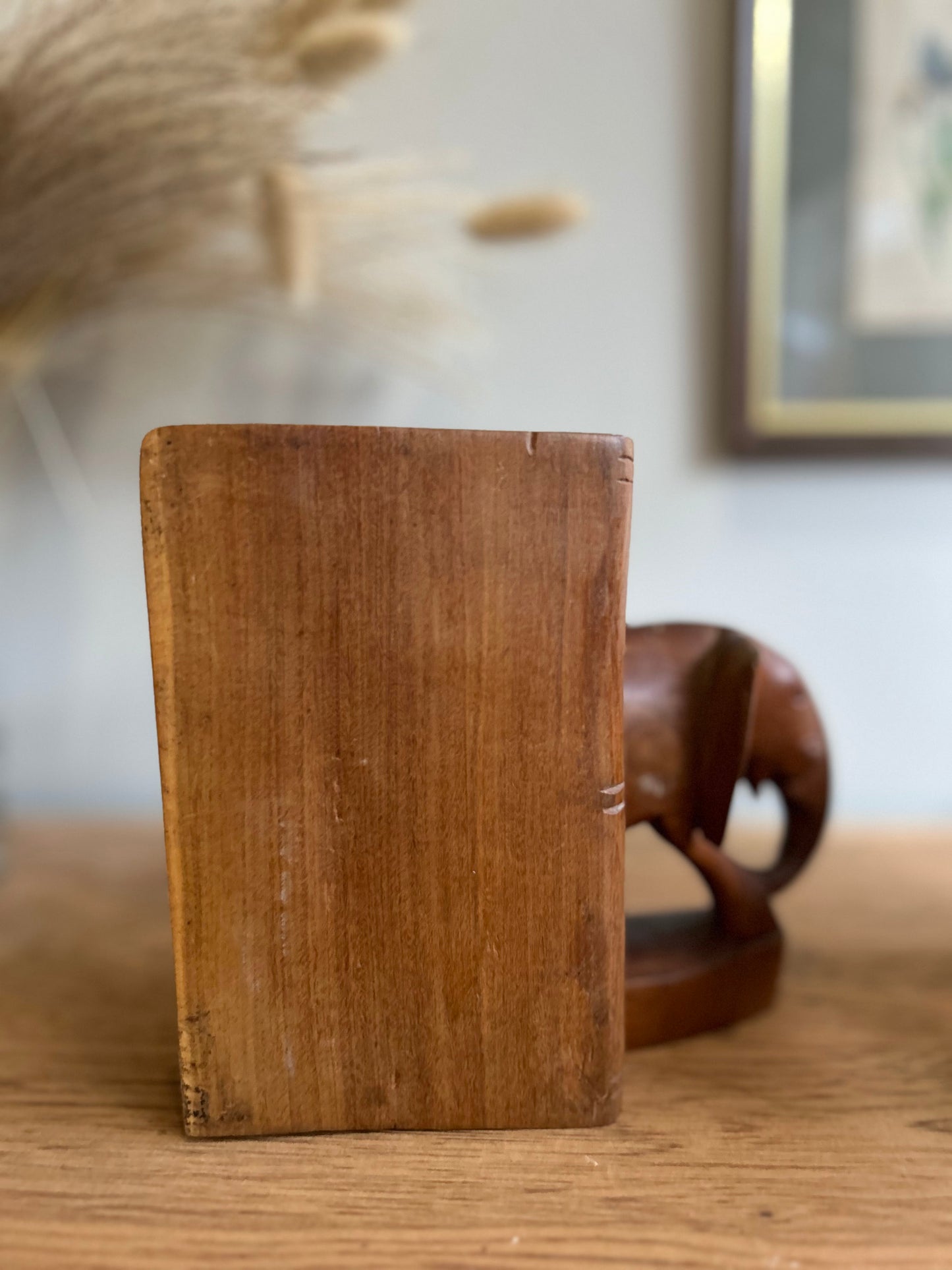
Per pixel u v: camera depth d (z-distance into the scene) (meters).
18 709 0.46
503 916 0.22
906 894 0.36
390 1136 0.22
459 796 0.22
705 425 0.44
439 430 0.21
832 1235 0.19
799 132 0.41
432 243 0.42
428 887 0.22
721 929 0.28
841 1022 0.27
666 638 0.26
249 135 0.33
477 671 0.22
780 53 0.40
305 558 0.21
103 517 0.45
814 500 0.44
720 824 0.26
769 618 0.45
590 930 0.22
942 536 0.44
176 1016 0.28
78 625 0.46
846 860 0.39
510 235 0.38
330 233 0.39
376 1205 0.20
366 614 0.21
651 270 0.43
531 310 0.43
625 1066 0.25
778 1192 0.20
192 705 0.21
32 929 0.34
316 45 0.30
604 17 0.41
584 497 0.22
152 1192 0.20
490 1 0.41
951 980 0.30
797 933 0.33
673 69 0.41
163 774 0.21
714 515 0.44
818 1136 0.22
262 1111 0.22
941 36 0.40
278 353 0.44
